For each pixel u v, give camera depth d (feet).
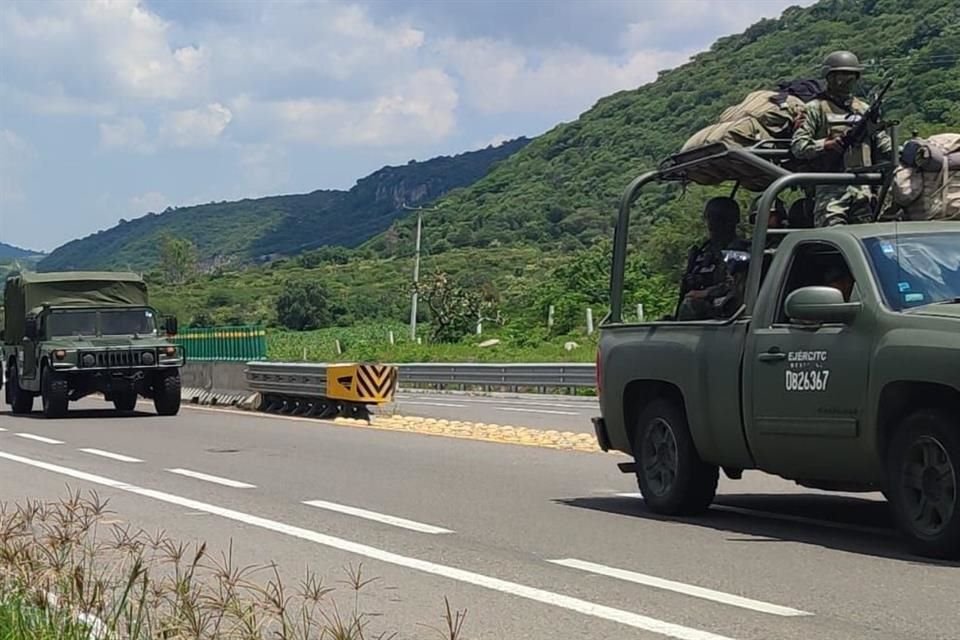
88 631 20.34
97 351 78.74
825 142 33.96
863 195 33.96
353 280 326.24
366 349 172.45
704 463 34.40
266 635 22.48
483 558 29.60
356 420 74.54
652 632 22.41
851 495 39.96
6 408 93.30
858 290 28.96
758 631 22.29
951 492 26.76
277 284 345.92
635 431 36.81
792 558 28.81
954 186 32.24
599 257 168.45
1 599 22.03
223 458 52.90
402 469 48.24
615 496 40.14
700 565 28.25
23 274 86.89
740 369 31.81
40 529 31.96
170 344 80.33
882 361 27.76
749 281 32.17
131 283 86.22
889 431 28.22
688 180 38.09
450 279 195.11
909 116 108.58
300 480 45.01
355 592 26.05
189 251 442.50
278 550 31.07
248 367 87.61
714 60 279.08
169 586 23.38
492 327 187.93
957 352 26.08
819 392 29.43
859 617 23.12
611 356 37.01
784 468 31.12
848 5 236.43
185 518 36.24
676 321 35.29
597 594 25.52
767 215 32.14
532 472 46.98
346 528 34.22
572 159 331.77
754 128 34.96
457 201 368.48
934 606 23.77
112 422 74.84
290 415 80.84
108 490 42.65
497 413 82.43
